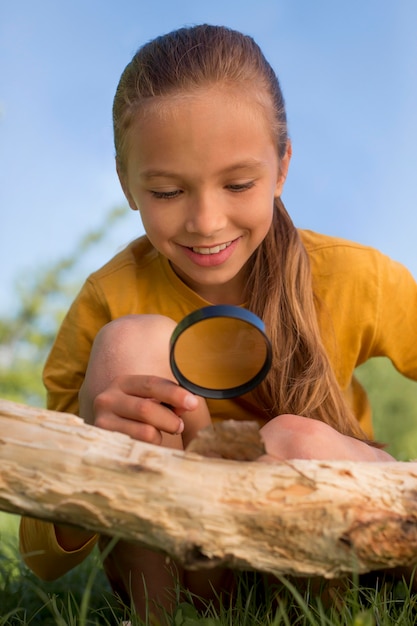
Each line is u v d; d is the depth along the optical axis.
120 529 1.47
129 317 2.15
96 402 1.86
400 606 1.94
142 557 2.05
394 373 5.34
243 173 2.11
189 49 2.18
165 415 1.81
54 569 2.22
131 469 1.45
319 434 1.86
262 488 1.47
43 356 7.25
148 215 2.17
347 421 2.34
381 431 4.71
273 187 2.25
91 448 1.47
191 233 2.13
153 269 2.60
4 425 1.48
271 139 2.22
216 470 1.48
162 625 1.94
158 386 1.81
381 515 1.50
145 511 1.45
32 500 1.46
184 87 2.10
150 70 2.17
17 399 6.71
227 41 2.24
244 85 2.15
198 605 2.06
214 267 2.23
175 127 2.06
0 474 1.45
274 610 1.95
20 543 2.33
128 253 2.67
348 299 2.57
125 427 1.81
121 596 2.23
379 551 1.51
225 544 1.46
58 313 7.41
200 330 1.67
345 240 2.69
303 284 2.43
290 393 2.31
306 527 1.47
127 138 2.18
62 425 1.49
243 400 2.44
